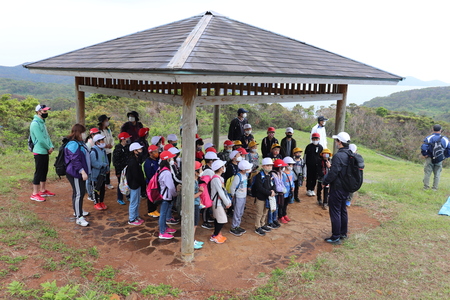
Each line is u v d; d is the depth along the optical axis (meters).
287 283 4.05
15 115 25.19
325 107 35.56
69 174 5.34
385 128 31.72
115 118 25.70
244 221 6.27
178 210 5.20
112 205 6.69
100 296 3.54
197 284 4.03
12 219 5.21
